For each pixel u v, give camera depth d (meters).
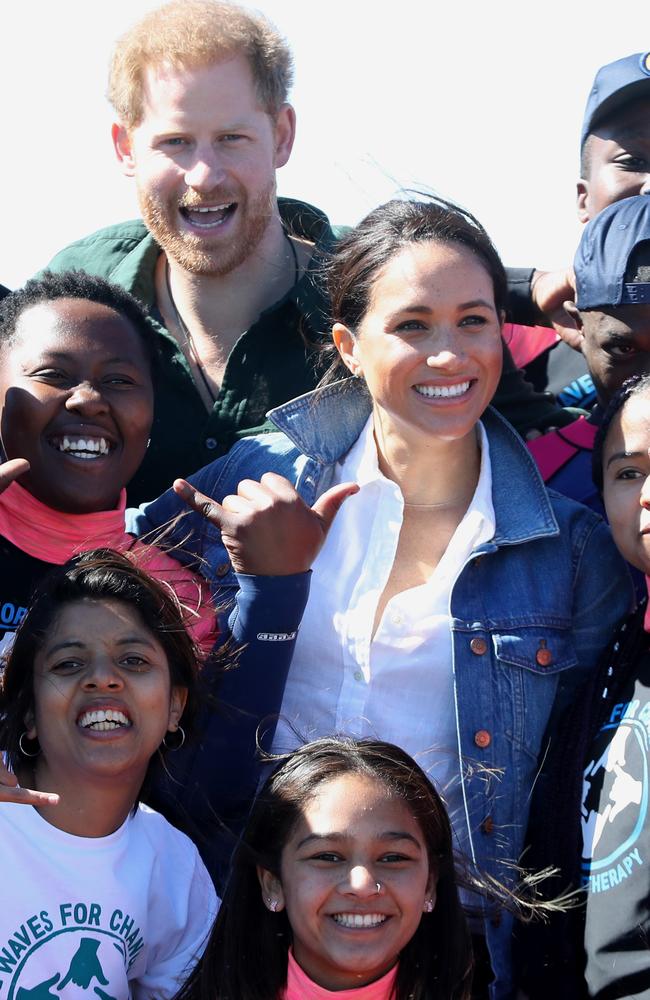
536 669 3.65
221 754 3.50
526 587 3.71
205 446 4.54
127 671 3.22
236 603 3.62
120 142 4.86
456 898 3.26
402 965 3.22
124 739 3.20
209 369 4.74
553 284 4.68
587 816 3.40
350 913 3.01
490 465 3.84
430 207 3.74
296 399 3.92
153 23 4.56
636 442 3.55
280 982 3.17
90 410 3.69
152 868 3.31
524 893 3.48
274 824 3.16
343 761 3.20
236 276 4.69
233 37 4.53
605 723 3.50
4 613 3.67
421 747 3.62
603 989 3.19
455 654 3.61
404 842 3.07
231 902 3.21
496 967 3.51
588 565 3.80
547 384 5.54
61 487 3.72
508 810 3.58
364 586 3.71
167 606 3.35
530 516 3.75
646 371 4.09
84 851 3.19
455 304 3.60
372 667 3.64
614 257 4.05
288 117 4.82
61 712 3.18
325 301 4.52
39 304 3.86
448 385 3.61
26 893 3.12
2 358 3.84
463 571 3.68
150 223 4.68
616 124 4.86
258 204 4.60
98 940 3.15
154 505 4.05
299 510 3.45
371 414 3.94
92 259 5.05
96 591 3.27
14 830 3.15
